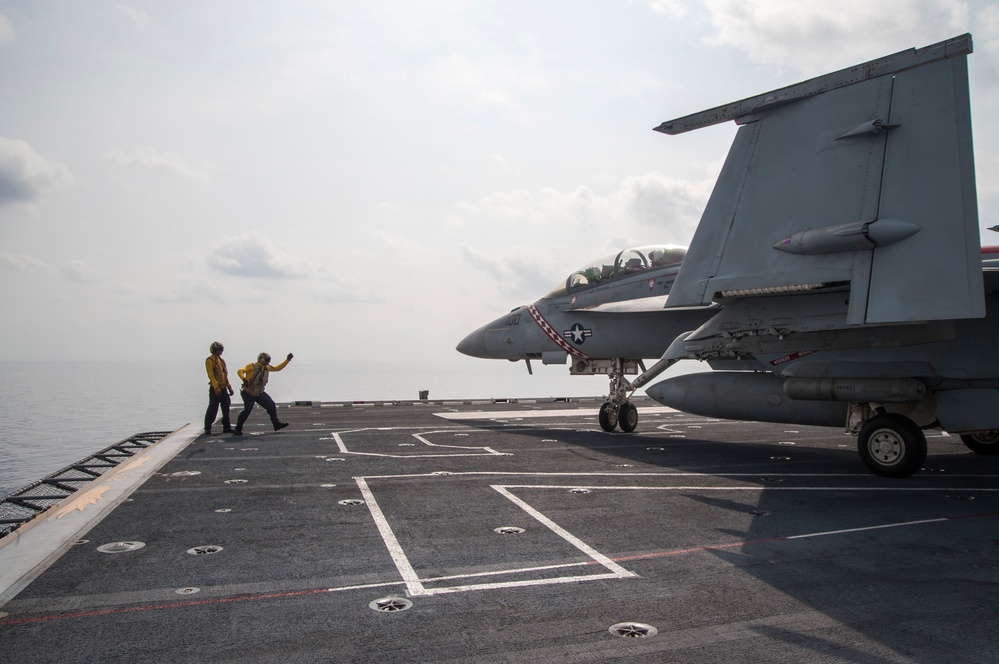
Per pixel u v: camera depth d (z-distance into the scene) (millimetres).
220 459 11211
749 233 9539
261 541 6199
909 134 8328
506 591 4883
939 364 9758
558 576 5234
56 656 3795
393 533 6500
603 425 16172
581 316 16656
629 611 4496
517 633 4129
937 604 4637
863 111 8680
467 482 9195
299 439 14211
